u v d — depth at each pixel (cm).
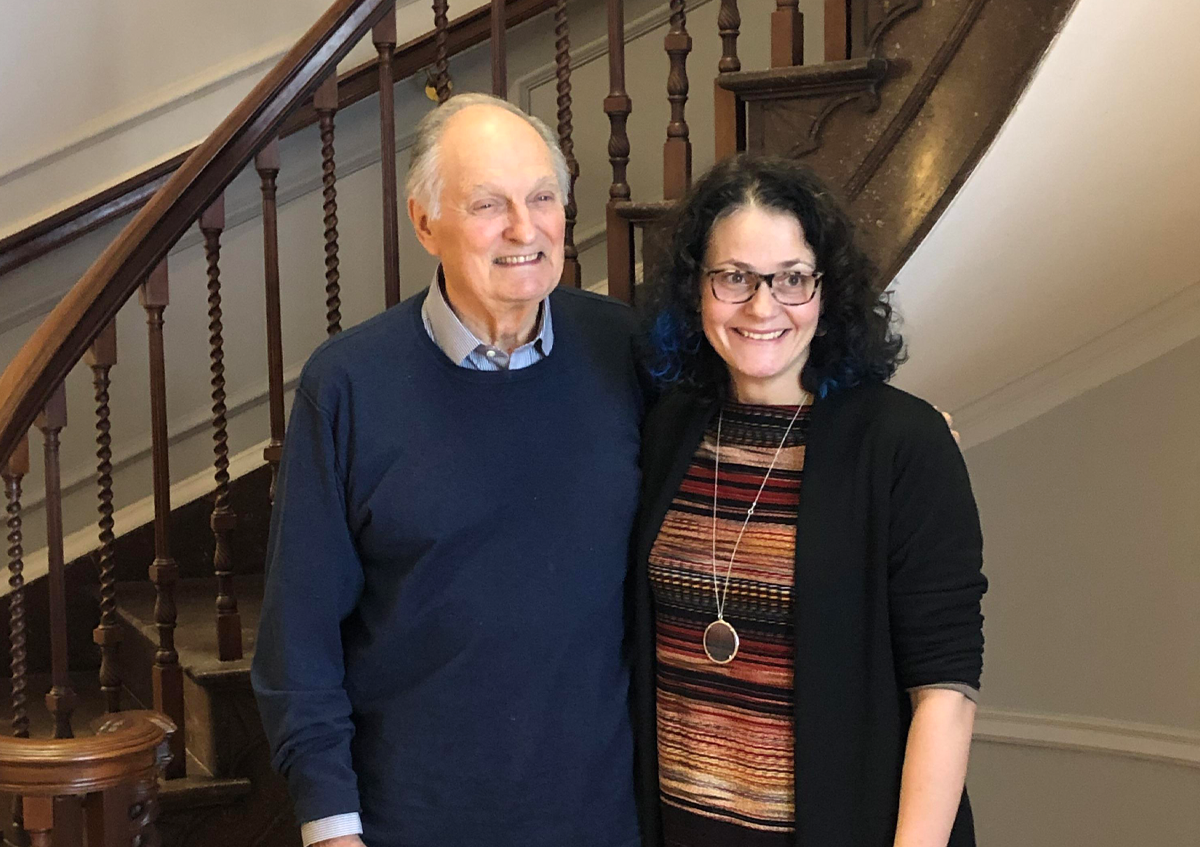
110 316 192
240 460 296
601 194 317
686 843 134
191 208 194
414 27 303
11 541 189
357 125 303
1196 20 146
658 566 137
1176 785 244
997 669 268
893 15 166
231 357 299
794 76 172
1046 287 203
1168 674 245
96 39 285
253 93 195
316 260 304
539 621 136
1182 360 239
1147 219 190
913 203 165
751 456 134
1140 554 247
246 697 202
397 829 135
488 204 131
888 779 121
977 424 263
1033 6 150
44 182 284
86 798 156
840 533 124
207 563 289
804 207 125
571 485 140
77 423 288
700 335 136
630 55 313
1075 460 254
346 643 145
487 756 135
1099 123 161
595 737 139
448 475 136
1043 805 263
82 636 280
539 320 144
